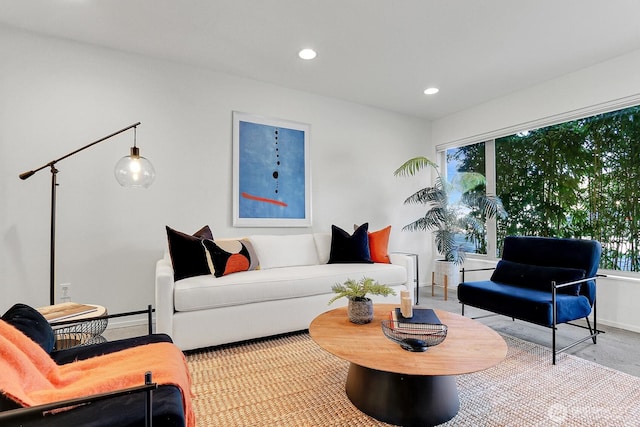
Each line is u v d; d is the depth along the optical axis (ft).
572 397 5.69
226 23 8.09
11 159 8.24
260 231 11.56
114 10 7.57
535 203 12.04
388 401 4.96
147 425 2.85
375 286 6.34
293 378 6.39
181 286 7.52
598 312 10.06
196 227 10.43
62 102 8.77
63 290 8.70
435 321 5.91
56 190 8.65
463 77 11.12
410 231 15.15
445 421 4.93
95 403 3.21
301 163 12.36
